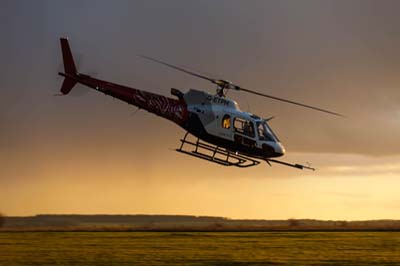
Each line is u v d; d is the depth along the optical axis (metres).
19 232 87.62
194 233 80.75
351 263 40.66
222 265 39.59
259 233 79.56
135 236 71.62
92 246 54.34
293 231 87.56
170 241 60.81
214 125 45.19
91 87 45.94
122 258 43.47
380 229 88.94
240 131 45.41
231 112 45.50
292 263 40.59
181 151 45.72
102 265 39.59
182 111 45.47
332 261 41.72
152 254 46.12
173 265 39.34
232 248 51.69
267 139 46.00
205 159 45.47
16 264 40.31
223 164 45.84
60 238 67.31
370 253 47.28
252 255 45.44
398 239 64.12
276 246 53.94
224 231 90.44
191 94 45.91
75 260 42.28
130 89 45.81
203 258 43.41
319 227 94.56
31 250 50.25
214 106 45.53
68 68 45.88
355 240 62.16
